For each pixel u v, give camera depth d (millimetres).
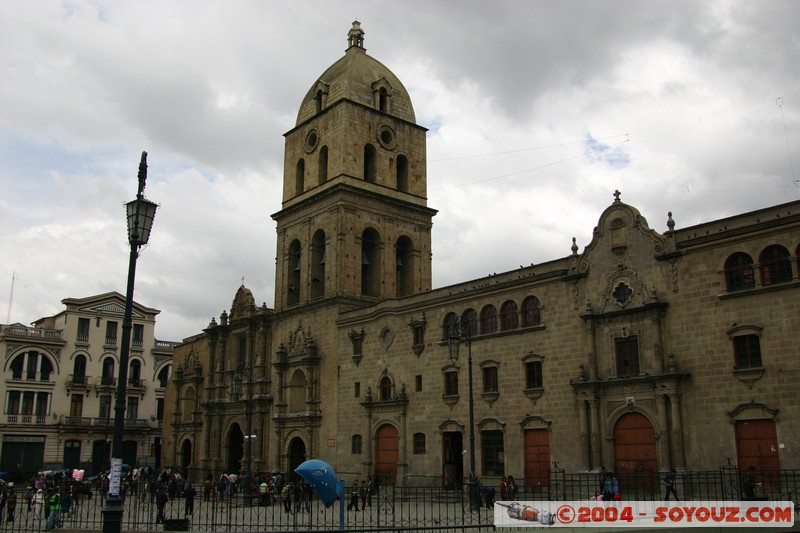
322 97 76562
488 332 53969
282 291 75750
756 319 39844
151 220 25359
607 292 46688
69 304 100000
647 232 45250
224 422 80062
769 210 40250
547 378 49031
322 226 72125
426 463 56312
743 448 39500
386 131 75312
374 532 26250
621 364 45500
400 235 73750
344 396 64875
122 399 22891
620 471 44406
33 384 95125
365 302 69375
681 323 42938
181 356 93188
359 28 79000
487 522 36938
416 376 58500
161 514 42750
